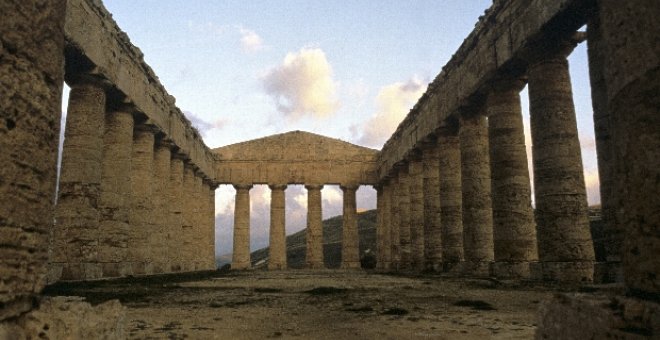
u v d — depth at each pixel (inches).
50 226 182.5
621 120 152.0
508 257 767.1
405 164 1469.0
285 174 1834.4
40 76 175.9
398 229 1568.7
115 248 845.8
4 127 154.9
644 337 123.8
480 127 959.0
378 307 399.2
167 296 502.9
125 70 864.9
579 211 647.8
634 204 143.7
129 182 893.2
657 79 134.7
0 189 151.6
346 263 1806.1
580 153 675.4
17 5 162.2
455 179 1069.1
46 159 179.6
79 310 180.4
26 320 161.5
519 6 728.3
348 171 1855.3
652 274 134.5
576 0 593.0
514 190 788.0
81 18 699.4
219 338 257.3
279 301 453.7
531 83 711.7
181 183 1294.3
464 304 409.7
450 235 1046.4
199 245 1525.6
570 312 156.6
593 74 578.2
